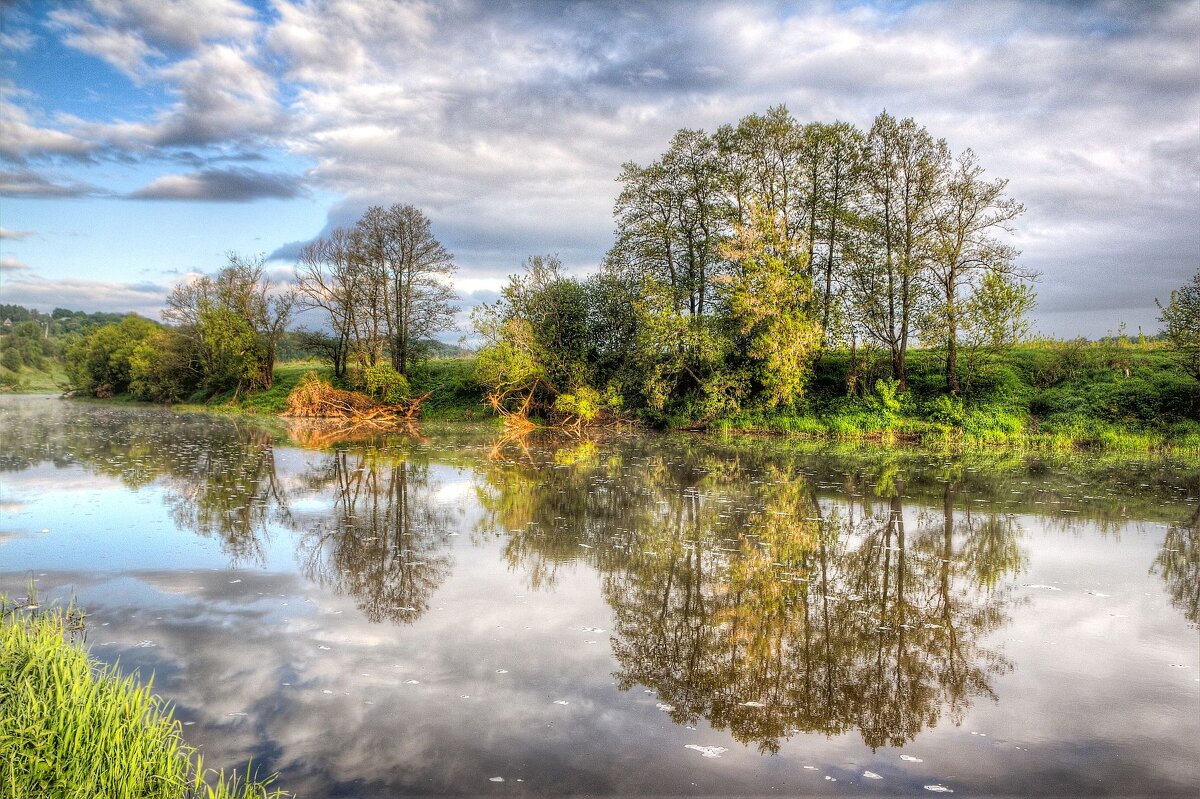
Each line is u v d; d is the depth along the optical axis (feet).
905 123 103.55
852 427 108.58
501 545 44.01
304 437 108.47
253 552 41.42
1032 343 126.41
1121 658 28.30
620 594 35.24
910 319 107.04
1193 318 95.04
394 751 20.63
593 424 124.47
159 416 147.95
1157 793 19.10
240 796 17.95
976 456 89.61
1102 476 73.97
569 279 130.52
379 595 34.40
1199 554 43.60
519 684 25.23
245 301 171.94
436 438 109.60
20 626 24.58
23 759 16.85
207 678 25.08
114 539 43.88
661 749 21.12
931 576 38.78
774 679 26.11
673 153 123.03
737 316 111.65
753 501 58.80
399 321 159.02
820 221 114.83
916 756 20.95
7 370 326.24
